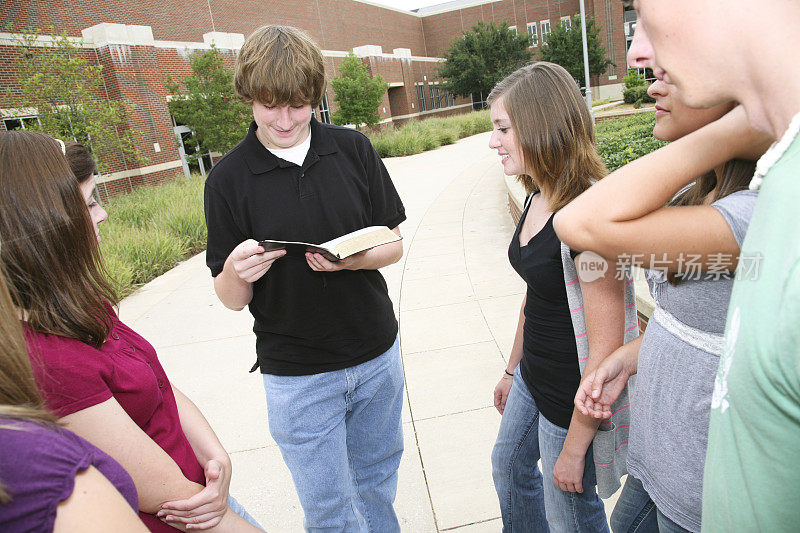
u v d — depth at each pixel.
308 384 1.95
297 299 1.90
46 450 0.73
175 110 21.53
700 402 1.08
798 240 0.59
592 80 46.84
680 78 0.70
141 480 1.20
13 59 15.78
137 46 20.11
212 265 1.97
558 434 1.71
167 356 4.85
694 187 1.24
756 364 0.62
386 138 24.94
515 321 4.61
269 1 32.44
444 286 5.76
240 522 1.48
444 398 3.56
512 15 54.19
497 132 1.72
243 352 4.76
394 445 2.27
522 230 1.79
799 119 0.62
